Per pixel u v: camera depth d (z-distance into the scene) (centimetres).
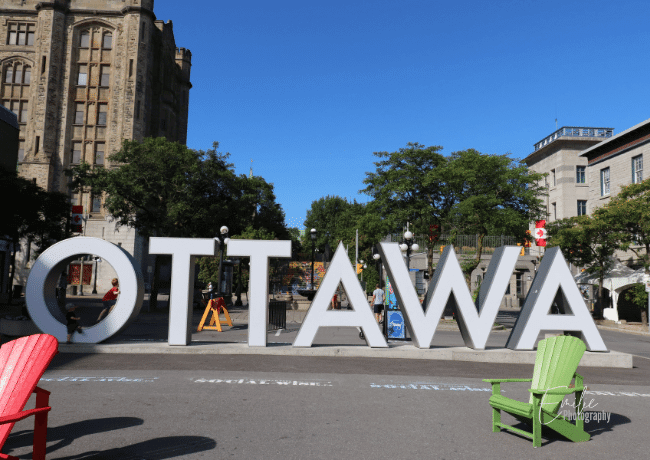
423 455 470
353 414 616
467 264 2552
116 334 1152
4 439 381
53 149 4947
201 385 770
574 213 4462
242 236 4550
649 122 3041
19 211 2428
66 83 5047
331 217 7562
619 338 2072
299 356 1124
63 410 606
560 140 4512
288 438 511
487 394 761
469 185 2498
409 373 937
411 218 2612
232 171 2938
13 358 430
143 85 5119
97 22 5144
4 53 5091
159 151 2702
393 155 2627
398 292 1192
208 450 466
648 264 2647
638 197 2741
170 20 5947
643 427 596
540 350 571
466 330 1184
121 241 4791
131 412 599
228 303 3319
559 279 1176
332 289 1178
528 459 468
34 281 1137
